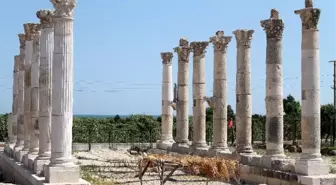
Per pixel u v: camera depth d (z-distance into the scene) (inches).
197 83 1445.6
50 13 949.2
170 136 1656.0
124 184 1046.4
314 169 927.7
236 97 1211.9
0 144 2071.9
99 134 2285.9
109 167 1373.0
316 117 951.6
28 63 1158.3
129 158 1641.2
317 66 963.3
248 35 1207.6
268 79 1067.3
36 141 1053.8
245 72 1202.6
